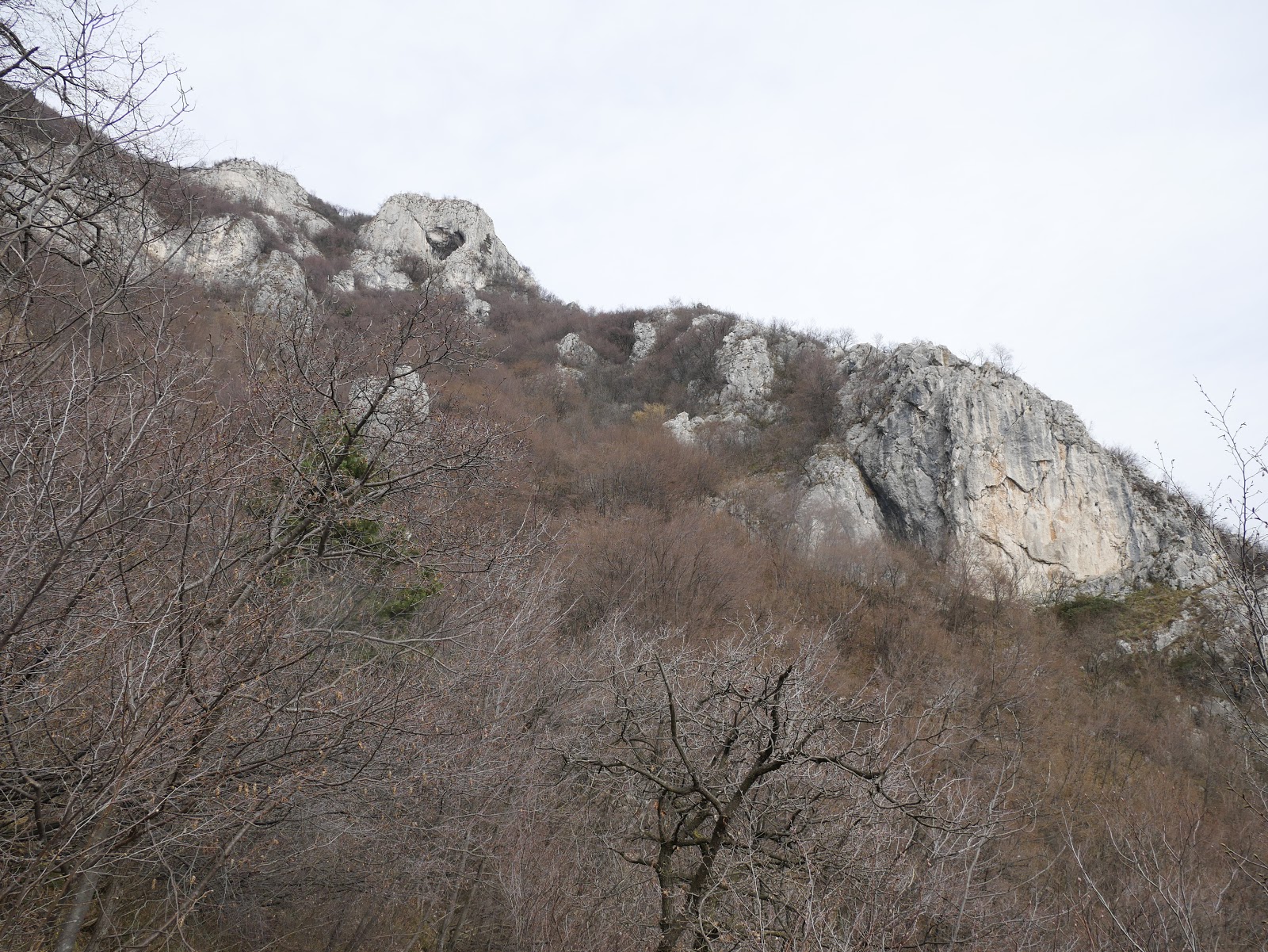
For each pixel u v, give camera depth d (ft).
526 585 35.94
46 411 16.66
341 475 26.22
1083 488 145.59
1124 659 112.78
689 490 121.19
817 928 18.67
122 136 22.06
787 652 46.98
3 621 15.08
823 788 23.98
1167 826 52.21
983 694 81.66
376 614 29.19
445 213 232.53
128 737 14.48
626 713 26.71
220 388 23.86
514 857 25.14
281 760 18.92
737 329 177.99
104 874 15.75
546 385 150.51
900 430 143.64
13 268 21.42
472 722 26.45
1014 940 23.76
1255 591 24.34
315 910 25.98
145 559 17.34
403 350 27.58
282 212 196.44
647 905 25.98
